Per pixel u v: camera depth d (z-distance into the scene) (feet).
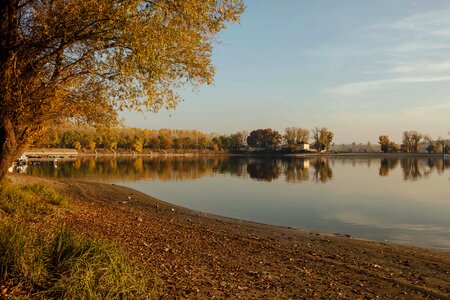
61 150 396.98
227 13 30.76
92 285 20.29
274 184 141.08
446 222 69.87
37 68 30.09
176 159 405.18
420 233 60.70
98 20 26.86
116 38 27.89
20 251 20.68
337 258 41.75
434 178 173.37
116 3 27.17
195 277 28.40
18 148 34.45
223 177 171.53
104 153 451.94
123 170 205.57
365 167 271.69
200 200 96.22
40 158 334.65
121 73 29.35
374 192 116.98
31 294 19.08
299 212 80.07
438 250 48.73
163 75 29.71
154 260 31.45
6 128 29.84
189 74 32.30
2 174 30.78
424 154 554.46
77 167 220.43
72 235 23.91
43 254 21.63
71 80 33.22
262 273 32.60
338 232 61.00
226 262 35.24
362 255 44.47
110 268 21.61
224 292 25.88
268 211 80.79
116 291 20.92
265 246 45.44
